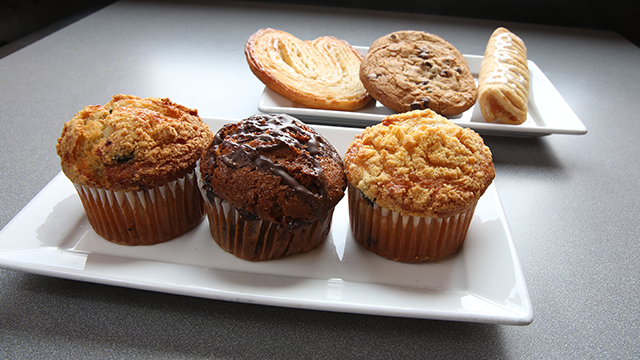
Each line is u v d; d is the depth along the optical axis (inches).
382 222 12.7
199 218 14.0
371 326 11.8
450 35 27.5
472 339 11.6
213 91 20.8
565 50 26.6
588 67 24.7
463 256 13.1
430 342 11.6
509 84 18.3
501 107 17.9
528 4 30.2
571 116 18.1
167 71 22.3
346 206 14.9
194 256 13.0
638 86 22.9
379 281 12.6
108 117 12.9
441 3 30.9
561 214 15.3
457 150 12.7
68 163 12.7
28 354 10.9
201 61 23.5
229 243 13.0
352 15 30.1
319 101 18.4
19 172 15.7
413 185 12.3
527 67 20.6
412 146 12.7
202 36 26.5
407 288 12.3
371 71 18.9
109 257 12.8
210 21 28.5
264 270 12.7
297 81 19.2
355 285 12.4
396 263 13.1
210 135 13.9
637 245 14.3
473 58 22.0
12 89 20.2
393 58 19.4
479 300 11.9
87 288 12.3
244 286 12.1
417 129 13.0
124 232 13.1
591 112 20.6
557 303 12.6
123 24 27.5
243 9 30.5
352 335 11.6
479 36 27.5
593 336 11.9
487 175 12.8
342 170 13.1
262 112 18.7
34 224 13.2
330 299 11.8
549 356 11.4
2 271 12.6
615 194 16.2
